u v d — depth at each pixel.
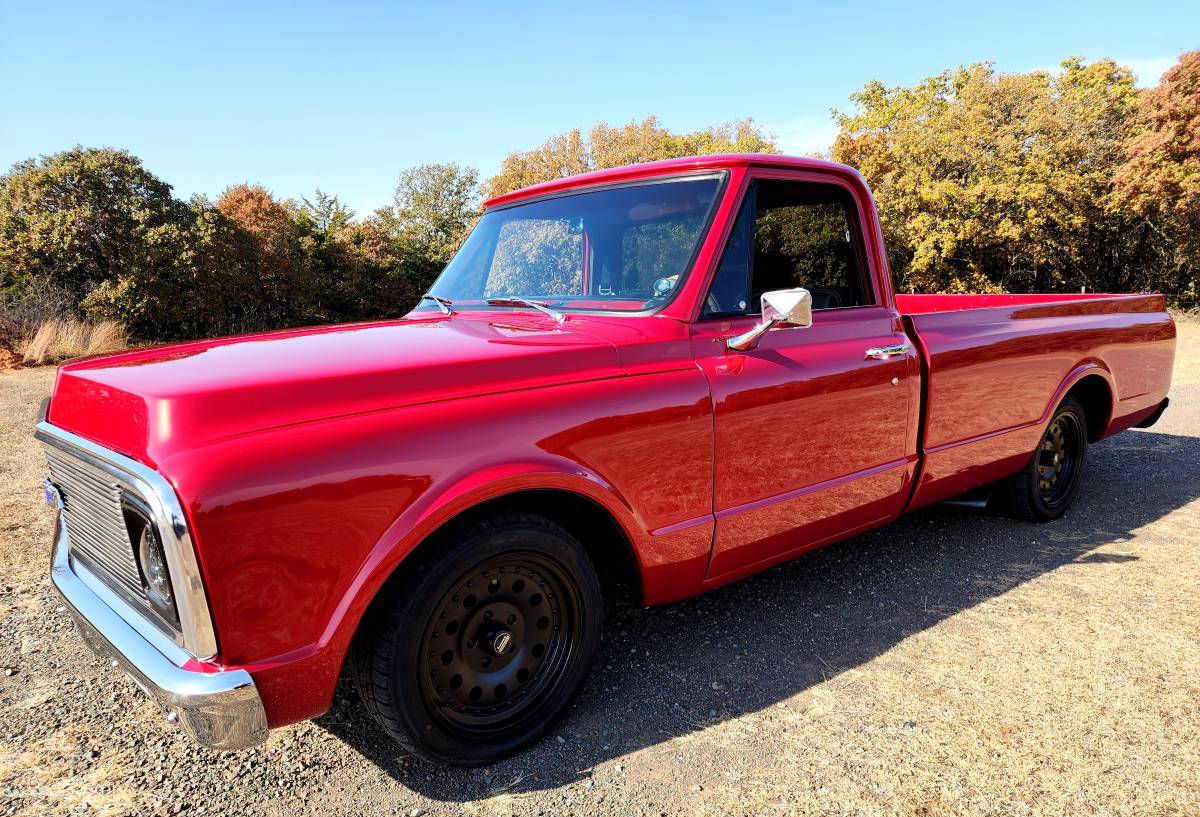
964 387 3.67
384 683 2.06
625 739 2.48
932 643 3.09
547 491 2.38
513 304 3.13
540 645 2.44
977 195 24.11
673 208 2.95
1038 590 3.59
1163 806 2.12
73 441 2.15
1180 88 21.02
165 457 1.77
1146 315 5.04
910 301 5.81
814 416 3.01
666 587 2.71
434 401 2.11
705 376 2.68
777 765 2.33
